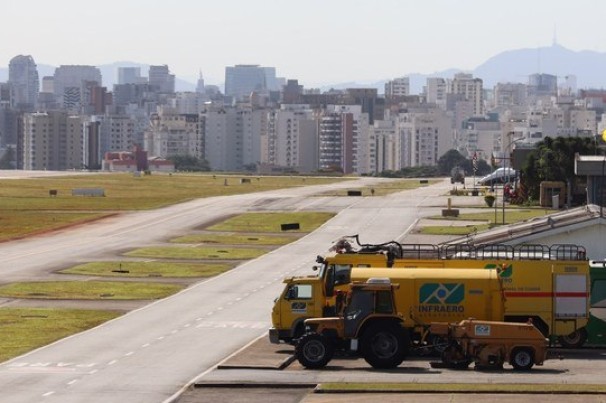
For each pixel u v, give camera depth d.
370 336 108.88
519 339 107.50
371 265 124.75
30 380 108.00
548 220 163.25
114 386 104.69
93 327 144.62
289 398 96.88
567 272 120.06
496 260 121.38
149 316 154.25
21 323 147.25
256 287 186.50
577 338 122.06
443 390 96.88
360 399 94.88
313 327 110.69
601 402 91.94
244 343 130.88
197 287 186.62
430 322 113.69
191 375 110.00
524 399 93.25
